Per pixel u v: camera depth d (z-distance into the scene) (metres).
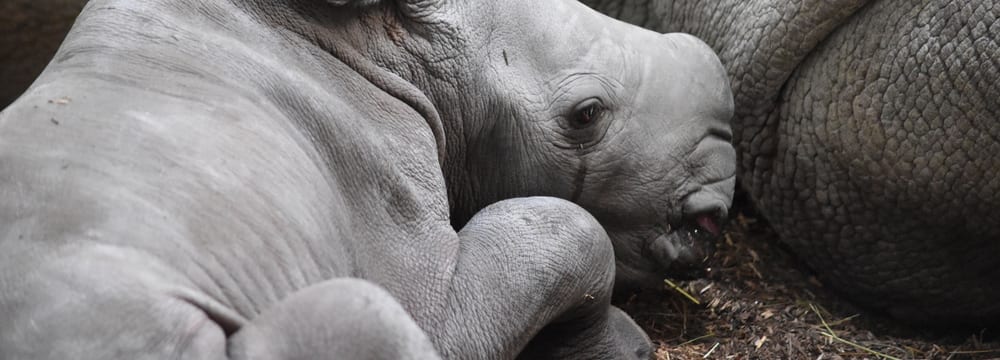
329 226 4.21
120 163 3.72
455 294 4.62
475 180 5.41
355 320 3.35
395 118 4.77
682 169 5.64
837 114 6.52
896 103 6.29
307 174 4.23
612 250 5.08
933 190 6.38
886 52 6.27
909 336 7.06
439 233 4.71
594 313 5.12
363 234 4.50
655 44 5.67
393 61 4.91
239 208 3.84
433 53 5.01
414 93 4.85
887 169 6.45
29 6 6.96
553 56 5.32
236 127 4.09
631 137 5.49
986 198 6.29
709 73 5.78
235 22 4.52
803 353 6.34
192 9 4.46
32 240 3.47
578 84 5.32
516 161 5.34
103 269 3.38
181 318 3.33
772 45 6.59
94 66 4.14
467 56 5.10
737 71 6.80
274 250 3.87
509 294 4.68
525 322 4.70
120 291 3.34
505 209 4.94
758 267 7.20
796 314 6.76
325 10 4.71
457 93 5.11
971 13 5.98
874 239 6.82
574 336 5.21
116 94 4.01
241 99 4.23
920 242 6.73
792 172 6.88
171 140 3.87
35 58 7.11
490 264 4.71
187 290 3.47
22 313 3.32
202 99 4.12
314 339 3.33
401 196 4.63
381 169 4.59
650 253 5.74
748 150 7.02
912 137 6.29
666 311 6.52
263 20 4.61
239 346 3.33
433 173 4.79
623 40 5.56
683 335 6.34
